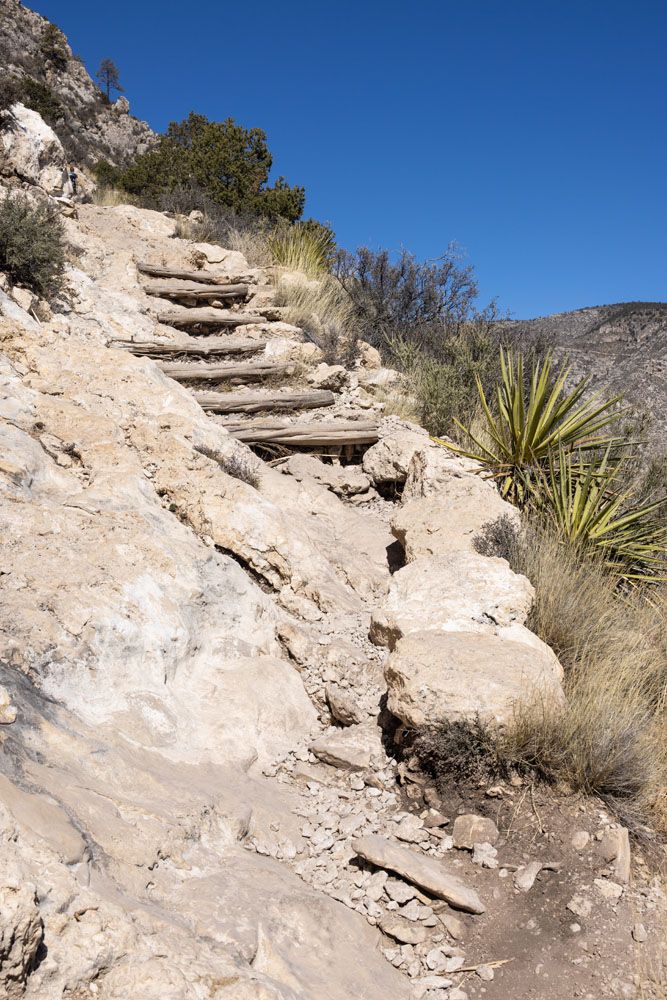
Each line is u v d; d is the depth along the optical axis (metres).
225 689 4.35
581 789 3.83
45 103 22.89
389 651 5.02
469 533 6.09
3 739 2.83
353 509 7.91
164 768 3.51
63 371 6.27
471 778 3.92
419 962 3.07
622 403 10.81
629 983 2.93
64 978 2.04
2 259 7.97
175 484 5.60
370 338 12.50
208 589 4.71
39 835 2.38
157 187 17.61
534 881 3.42
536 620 5.16
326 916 3.01
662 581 6.77
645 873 3.50
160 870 2.82
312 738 4.44
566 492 7.18
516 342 11.56
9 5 46.88
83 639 3.76
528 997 2.91
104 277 10.02
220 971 2.29
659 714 4.64
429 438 8.47
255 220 15.90
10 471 4.71
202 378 8.87
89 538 4.52
